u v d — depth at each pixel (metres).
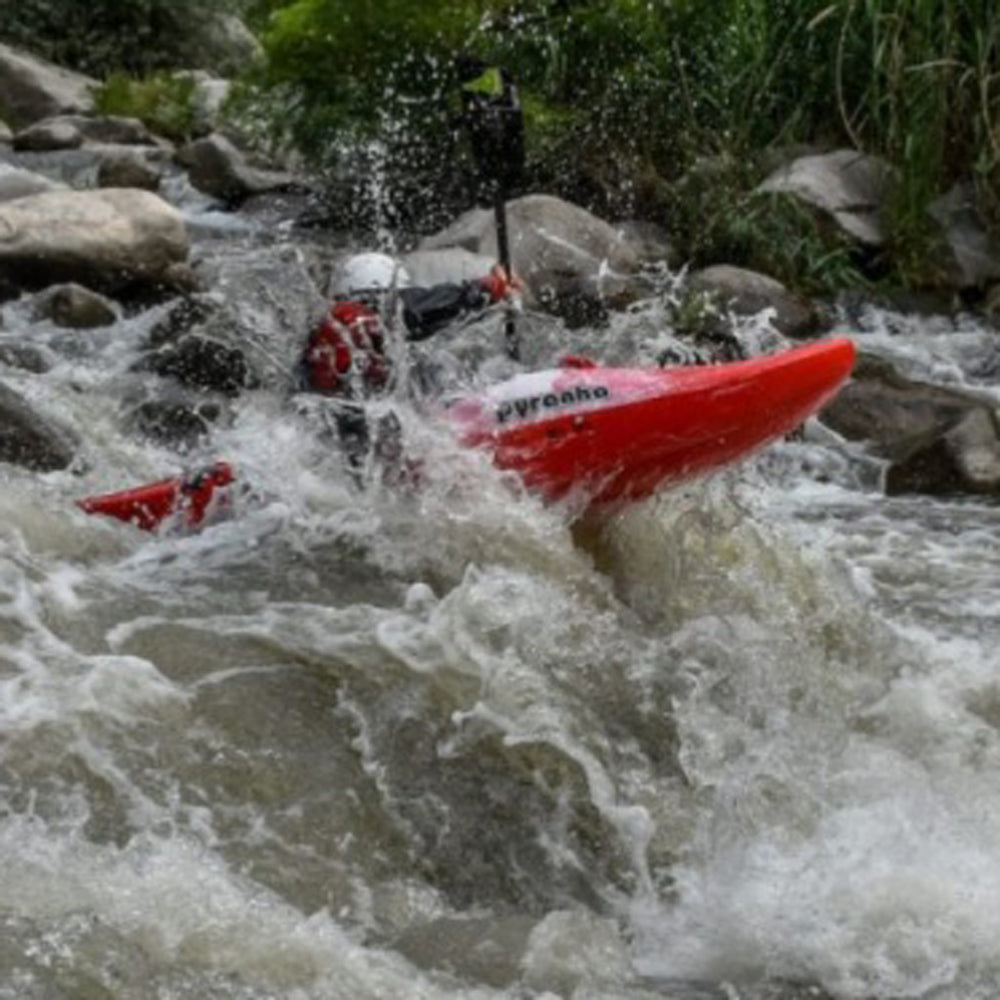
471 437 10.28
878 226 17.30
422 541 10.11
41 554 9.76
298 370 10.91
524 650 9.00
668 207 17.95
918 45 16.97
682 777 8.52
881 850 7.92
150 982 6.66
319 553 10.11
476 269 15.73
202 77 26.84
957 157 17.31
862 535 12.00
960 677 9.42
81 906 6.98
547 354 14.48
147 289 15.91
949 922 7.48
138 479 11.78
